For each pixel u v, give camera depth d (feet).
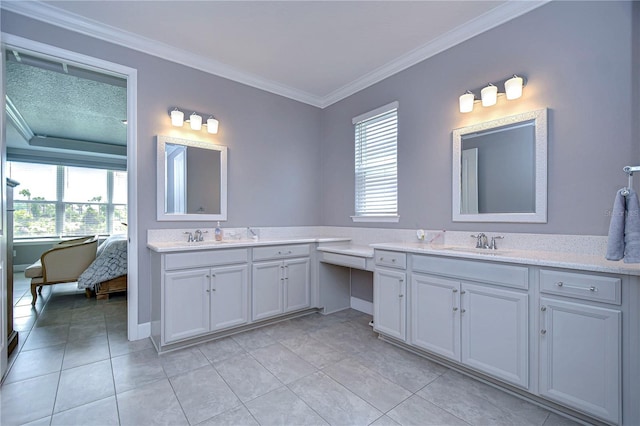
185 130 9.64
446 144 8.75
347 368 7.04
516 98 7.23
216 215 10.23
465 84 8.33
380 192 10.79
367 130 11.33
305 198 12.69
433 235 9.00
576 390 5.09
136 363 7.25
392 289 8.09
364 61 9.96
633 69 5.75
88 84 11.88
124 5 7.26
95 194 21.48
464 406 5.63
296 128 12.44
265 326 9.73
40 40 7.43
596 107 6.16
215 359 7.47
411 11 7.52
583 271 5.05
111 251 12.76
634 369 4.61
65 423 5.15
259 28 8.21
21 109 14.33
